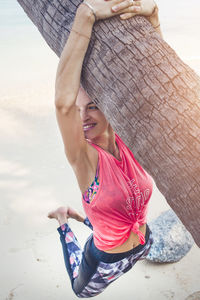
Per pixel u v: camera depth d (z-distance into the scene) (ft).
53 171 21.31
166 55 4.01
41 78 39.24
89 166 6.50
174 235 13.58
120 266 7.89
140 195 7.14
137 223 7.36
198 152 3.76
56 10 4.66
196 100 3.86
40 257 14.37
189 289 12.34
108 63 4.16
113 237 7.35
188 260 13.67
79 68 4.59
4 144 24.70
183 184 3.87
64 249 9.30
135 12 4.31
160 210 16.94
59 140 25.25
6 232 15.96
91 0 4.31
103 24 4.31
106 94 4.24
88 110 6.64
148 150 4.00
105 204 6.82
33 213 17.40
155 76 3.90
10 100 32.94
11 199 18.60
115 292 12.42
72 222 16.49
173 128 3.80
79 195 18.93
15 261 14.17
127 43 4.09
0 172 21.33
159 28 5.39
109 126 6.90
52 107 31.17
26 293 12.62
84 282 8.31
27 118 28.94
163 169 3.95
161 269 13.33
